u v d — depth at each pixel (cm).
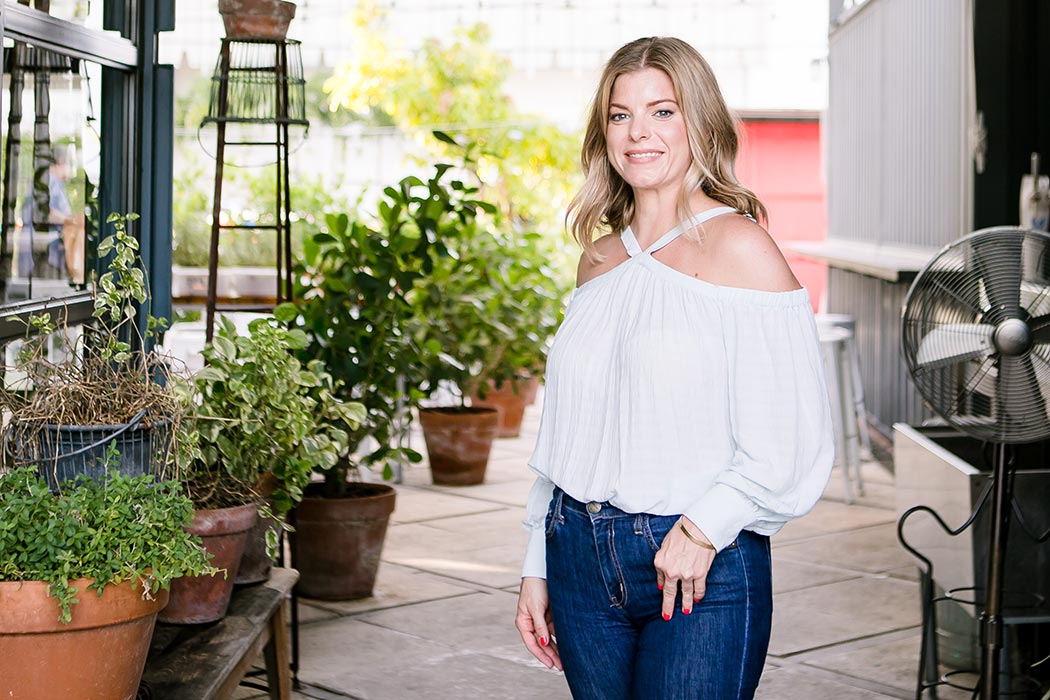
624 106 212
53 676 218
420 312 657
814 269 1217
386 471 514
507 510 631
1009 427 316
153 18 371
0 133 288
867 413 884
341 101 1158
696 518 193
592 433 208
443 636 430
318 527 465
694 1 1209
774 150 1236
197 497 311
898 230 783
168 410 270
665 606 197
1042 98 518
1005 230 315
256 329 347
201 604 305
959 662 384
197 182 777
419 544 559
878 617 450
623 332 206
